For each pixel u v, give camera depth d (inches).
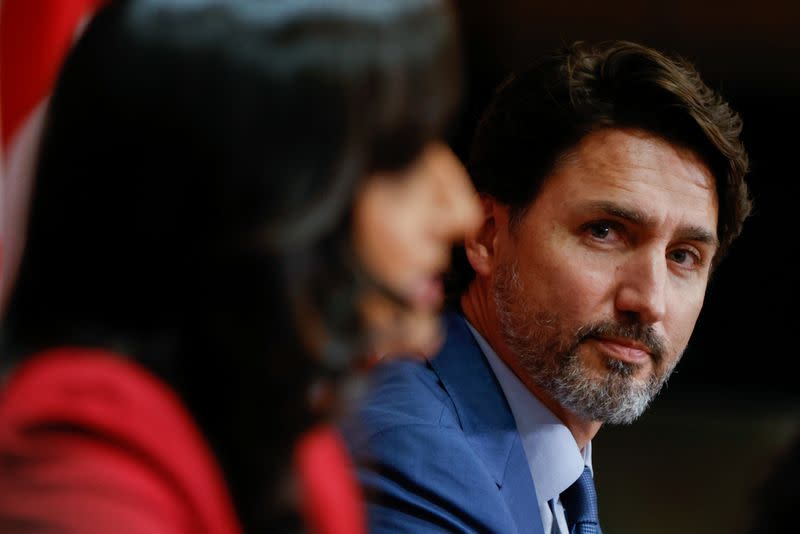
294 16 51.1
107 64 51.0
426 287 55.0
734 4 511.2
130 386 50.1
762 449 491.8
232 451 53.5
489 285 136.3
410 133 52.6
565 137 129.3
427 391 129.3
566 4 502.0
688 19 510.3
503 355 134.3
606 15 506.0
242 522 54.2
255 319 51.2
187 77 50.4
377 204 52.6
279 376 52.1
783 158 537.3
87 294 51.7
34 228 52.4
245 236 50.1
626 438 495.8
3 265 113.2
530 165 131.4
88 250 51.3
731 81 522.3
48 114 52.8
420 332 54.6
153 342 51.7
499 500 123.0
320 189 50.6
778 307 554.3
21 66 143.8
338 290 51.7
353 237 52.2
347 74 50.8
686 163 129.3
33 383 49.1
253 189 50.1
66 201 51.4
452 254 140.9
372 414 124.6
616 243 129.0
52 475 45.5
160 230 50.7
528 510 128.4
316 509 61.6
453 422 127.8
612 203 126.4
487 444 129.0
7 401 49.1
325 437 65.6
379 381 129.7
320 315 51.6
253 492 53.9
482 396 132.1
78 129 51.2
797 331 553.9
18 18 143.7
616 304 128.0
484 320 136.9
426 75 52.7
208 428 53.2
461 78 55.9
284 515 54.6
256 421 53.2
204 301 51.4
